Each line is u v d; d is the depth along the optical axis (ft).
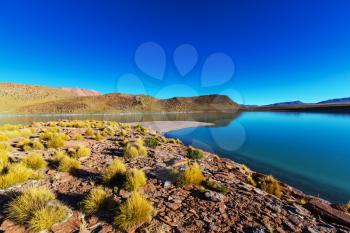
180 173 17.84
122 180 16.66
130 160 24.64
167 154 29.63
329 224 12.52
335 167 45.62
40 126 64.90
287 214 13.08
